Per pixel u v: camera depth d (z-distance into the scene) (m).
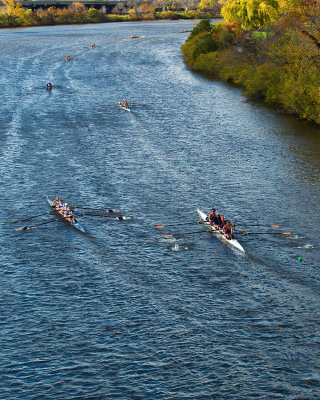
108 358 25.75
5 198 43.62
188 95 82.81
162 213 41.22
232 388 23.88
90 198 43.78
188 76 98.56
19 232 38.19
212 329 27.73
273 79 77.88
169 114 71.06
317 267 33.34
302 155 54.00
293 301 29.97
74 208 41.78
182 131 63.06
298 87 67.19
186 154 54.62
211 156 53.91
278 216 40.31
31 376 24.59
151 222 39.78
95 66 107.94
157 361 25.53
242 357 25.75
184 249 35.94
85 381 24.31
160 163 51.91
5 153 54.09
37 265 33.84
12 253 35.28
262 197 43.69
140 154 54.62
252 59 94.19
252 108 74.75
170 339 27.02
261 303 29.84
